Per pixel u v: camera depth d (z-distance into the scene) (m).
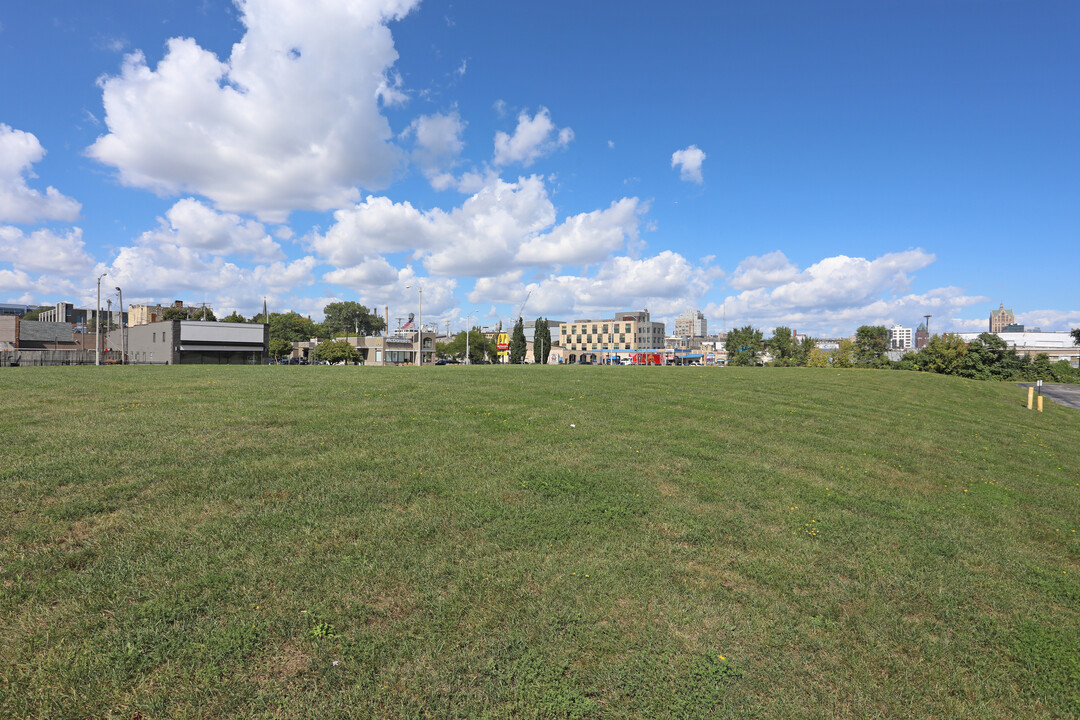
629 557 6.36
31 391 16.14
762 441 13.19
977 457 13.69
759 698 4.30
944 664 4.89
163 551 5.73
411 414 13.84
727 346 112.69
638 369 37.59
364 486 8.00
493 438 11.62
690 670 4.53
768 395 22.31
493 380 23.69
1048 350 109.25
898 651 5.05
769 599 5.71
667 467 10.19
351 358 99.94
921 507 9.11
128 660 4.14
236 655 4.27
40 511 6.48
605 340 155.50
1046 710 4.41
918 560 6.92
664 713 4.05
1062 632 5.50
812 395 23.31
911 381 34.66
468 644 4.64
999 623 5.61
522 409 15.48
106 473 7.85
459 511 7.35
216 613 4.75
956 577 6.51
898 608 5.76
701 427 14.29
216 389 17.70
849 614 5.54
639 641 4.86
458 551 6.22
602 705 4.11
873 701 4.36
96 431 10.43
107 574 5.23
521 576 5.77
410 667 4.32
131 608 4.75
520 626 4.93
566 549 6.48
